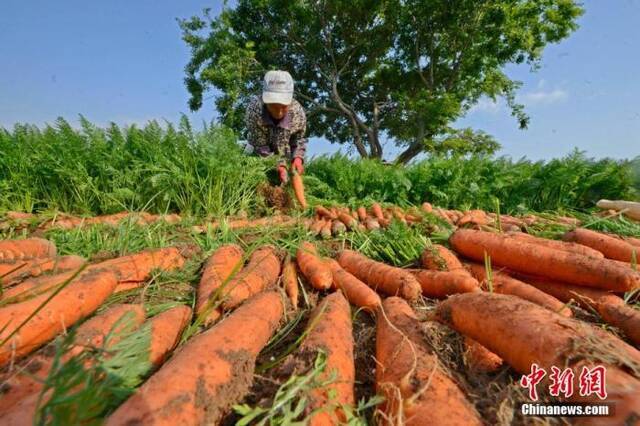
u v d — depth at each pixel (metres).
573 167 7.19
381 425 1.41
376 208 5.40
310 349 1.60
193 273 3.02
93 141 5.65
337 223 4.48
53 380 1.18
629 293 2.38
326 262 3.01
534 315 1.60
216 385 1.36
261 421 1.22
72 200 5.69
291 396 1.30
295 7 20.06
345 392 1.52
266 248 3.36
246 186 5.79
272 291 2.33
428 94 19.33
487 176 7.28
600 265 2.49
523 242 2.95
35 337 1.69
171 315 1.95
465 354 1.80
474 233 3.31
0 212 4.61
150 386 1.25
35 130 6.42
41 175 5.59
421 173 7.12
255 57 21.52
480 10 19.03
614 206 5.26
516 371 1.67
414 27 20.58
